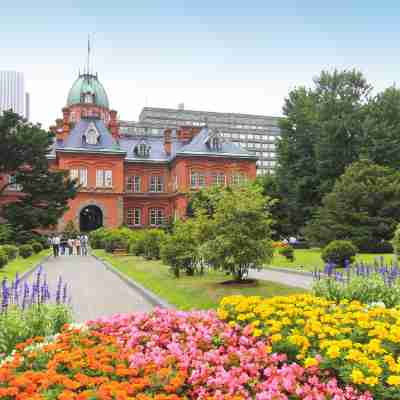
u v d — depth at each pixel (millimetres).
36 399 4211
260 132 152250
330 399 4562
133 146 69000
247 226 14164
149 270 21312
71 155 58219
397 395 4391
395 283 10773
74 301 13875
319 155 46531
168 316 7262
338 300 9391
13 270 22562
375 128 44219
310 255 30906
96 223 68938
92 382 4723
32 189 40188
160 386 4832
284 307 6848
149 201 65938
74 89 79688
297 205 48844
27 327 6918
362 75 50688
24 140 39062
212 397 4605
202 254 14688
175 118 147750
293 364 5039
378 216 30906
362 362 4746
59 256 38562
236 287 13602
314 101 52500
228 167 61406
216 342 6191
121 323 7164
